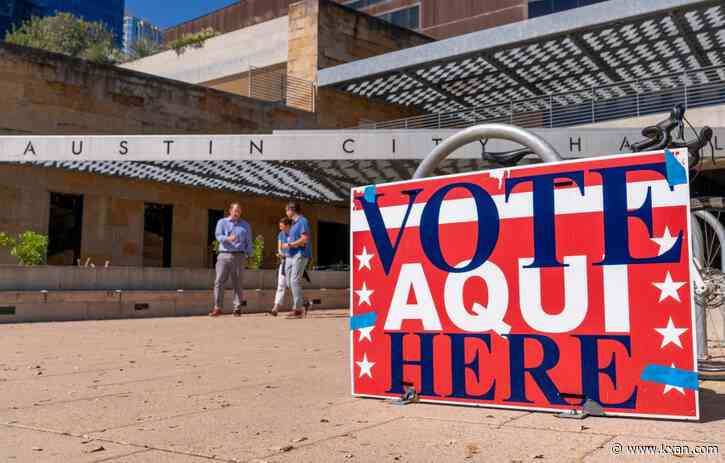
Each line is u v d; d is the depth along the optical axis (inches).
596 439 100.2
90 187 794.2
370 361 140.8
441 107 1203.9
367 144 642.8
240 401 137.3
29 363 201.6
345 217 1081.4
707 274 186.5
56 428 111.8
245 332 318.3
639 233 114.8
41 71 756.6
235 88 1333.7
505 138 140.4
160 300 458.9
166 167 730.2
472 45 951.6
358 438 103.2
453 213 133.0
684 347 110.1
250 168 732.7
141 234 837.8
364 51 1184.8
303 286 581.3
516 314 124.3
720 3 784.3
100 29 2121.1
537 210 124.2
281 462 89.3
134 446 98.7
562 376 119.2
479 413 122.2
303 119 1040.2
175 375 175.9
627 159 117.0
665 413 111.0
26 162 721.0
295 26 1140.5
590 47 932.6
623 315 114.9
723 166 655.1
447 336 131.4
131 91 828.0
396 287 138.6
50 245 761.6
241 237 446.9
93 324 375.9
